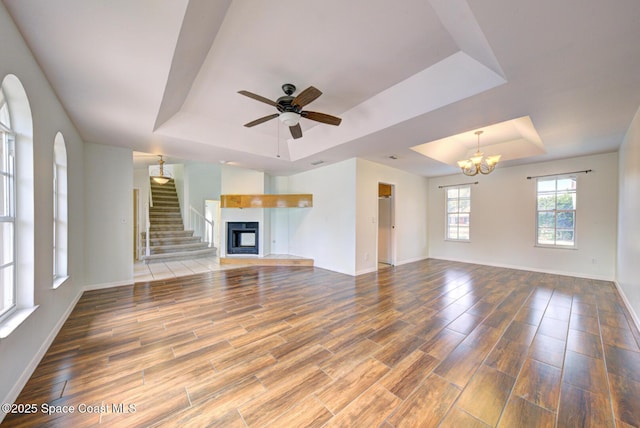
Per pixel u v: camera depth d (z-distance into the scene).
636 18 1.46
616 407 1.59
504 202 5.93
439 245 7.15
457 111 2.78
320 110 3.44
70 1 1.38
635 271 2.97
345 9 1.80
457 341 2.41
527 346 2.32
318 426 1.44
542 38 1.66
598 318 2.95
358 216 5.13
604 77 2.11
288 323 2.79
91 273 3.96
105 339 2.40
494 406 1.59
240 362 2.05
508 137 4.79
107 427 1.42
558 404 1.61
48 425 1.43
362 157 4.99
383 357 2.13
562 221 5.16
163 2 1.39
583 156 4.86
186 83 2.58
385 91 2.94
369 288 4.15
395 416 1.51
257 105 3.30
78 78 2.14
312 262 5.97
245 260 6.07
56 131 2.42
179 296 3.69
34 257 1.92
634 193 3.08
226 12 1.79
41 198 2.06
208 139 3.91
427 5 1.76
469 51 2.14
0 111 1.78
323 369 1.97
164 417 1.49
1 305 1.74
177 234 7.33
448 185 6.93
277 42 2.14
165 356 2.13
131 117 2.95
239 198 6.14
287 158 5.02
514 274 5.18
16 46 1.59
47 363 2.00
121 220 4.21
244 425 1.44
